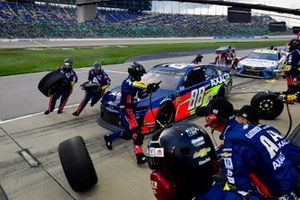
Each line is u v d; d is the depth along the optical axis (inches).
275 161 72.2
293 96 234.5
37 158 191.3
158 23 2977.4
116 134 202.4
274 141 76.4
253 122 99.9
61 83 275.7
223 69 343.9
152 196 147.8
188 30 3016.7
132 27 2635.3
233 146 72.9
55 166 180.4
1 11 2052.2
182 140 53.0
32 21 2075.5
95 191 152.6
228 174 69.4
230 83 345.7
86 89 270.8
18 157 192.7
